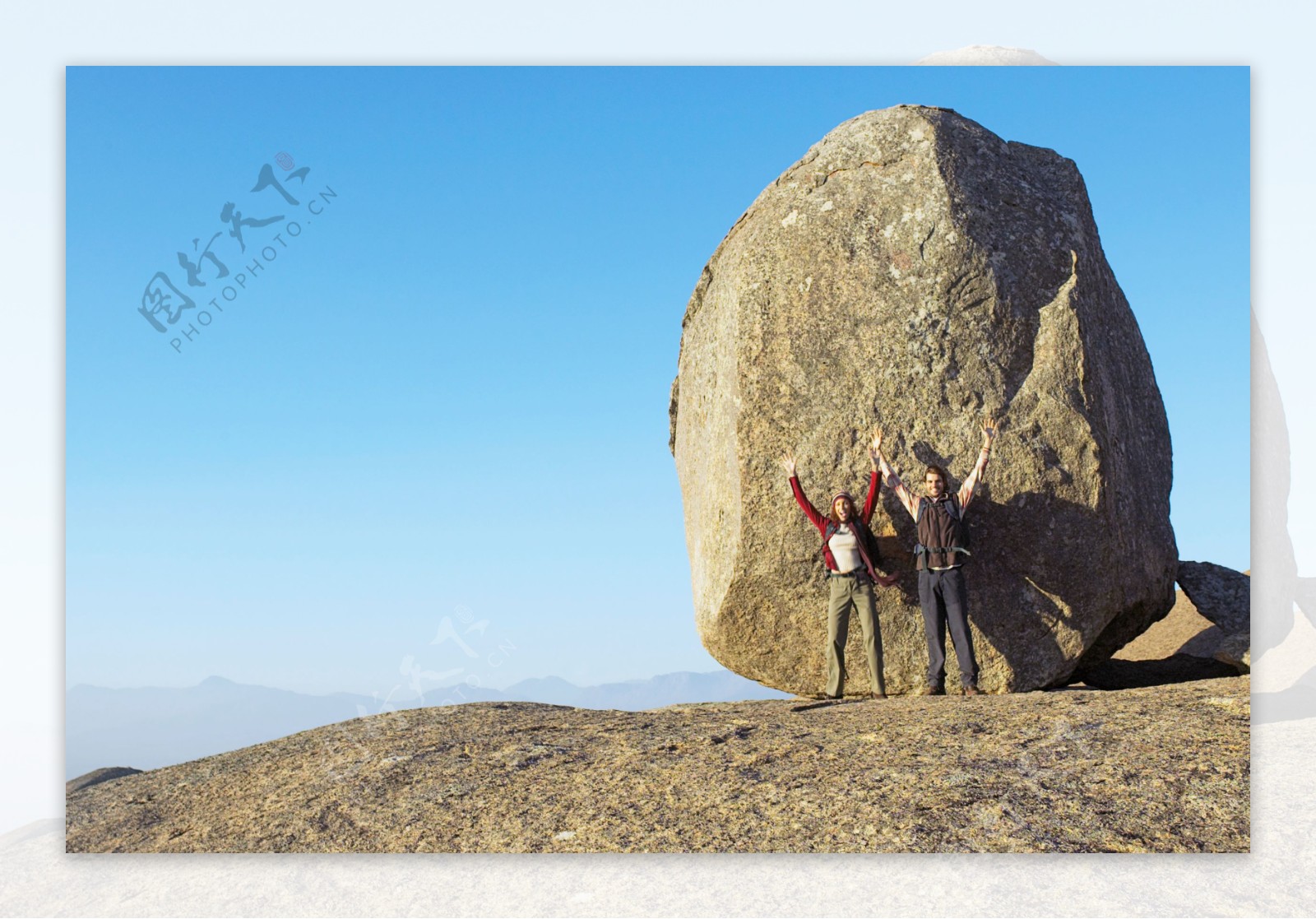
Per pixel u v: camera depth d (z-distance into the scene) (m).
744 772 6.35
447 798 6.52
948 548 8.59
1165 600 10.10
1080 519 8.95
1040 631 9.05
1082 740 6.29
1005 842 5.20
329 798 6.77
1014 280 9.23
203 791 7.37
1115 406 9.62
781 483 9.19
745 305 9.41
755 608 9.48
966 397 9.05
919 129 9.58
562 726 7.88
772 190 10.04
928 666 9.11
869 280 9.23
